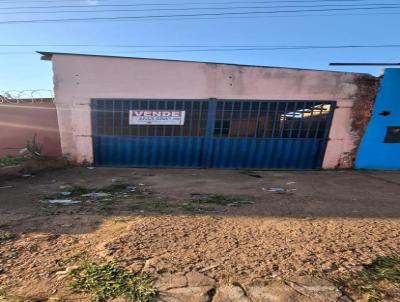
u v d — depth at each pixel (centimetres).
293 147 1262
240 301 309
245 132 1246
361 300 315
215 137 1246
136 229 496
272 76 1221
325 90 1231
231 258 398
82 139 1244
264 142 1255
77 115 1228
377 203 704
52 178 1002
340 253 417
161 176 1073
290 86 1227
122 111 1233
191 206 656
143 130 1246
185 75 1216
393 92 1236
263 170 1255
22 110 1277
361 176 1113
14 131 1285
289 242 454
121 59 1203
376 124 1255
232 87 1223
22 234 477
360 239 469
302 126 1251
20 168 1016
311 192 828
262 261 391
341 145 1266
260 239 465
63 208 636
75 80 1209
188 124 1240
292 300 312
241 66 1214
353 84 1231
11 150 1288
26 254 404
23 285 331
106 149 1255
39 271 359
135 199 722
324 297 317
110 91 1217
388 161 1279
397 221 566
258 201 712
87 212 605
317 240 463
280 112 1240
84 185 899
